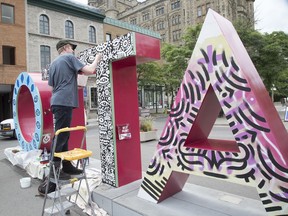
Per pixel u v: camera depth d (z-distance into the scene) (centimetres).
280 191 220
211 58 264
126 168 393
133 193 353
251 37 1711
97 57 367
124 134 388
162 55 2334
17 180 520
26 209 375
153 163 322
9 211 371
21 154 591
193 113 282
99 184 390
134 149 408
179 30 4725
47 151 595
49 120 569
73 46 396
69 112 354
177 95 298
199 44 275
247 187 425
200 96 276
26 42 2077
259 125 231
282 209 220
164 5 4959
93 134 1313
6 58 2000
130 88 407
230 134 1051
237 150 258
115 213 327
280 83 2475
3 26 1953
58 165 316
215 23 262
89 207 353
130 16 5562
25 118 705
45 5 2214
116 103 385
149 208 304
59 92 348
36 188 465
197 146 286
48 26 2256
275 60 1742
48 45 2233
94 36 2641
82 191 371
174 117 300
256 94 242
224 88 254
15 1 2019
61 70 351
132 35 340
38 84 585
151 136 968
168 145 306
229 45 251
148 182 327
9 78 1975
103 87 389
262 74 1777
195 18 4197
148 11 5231
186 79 288
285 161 217
